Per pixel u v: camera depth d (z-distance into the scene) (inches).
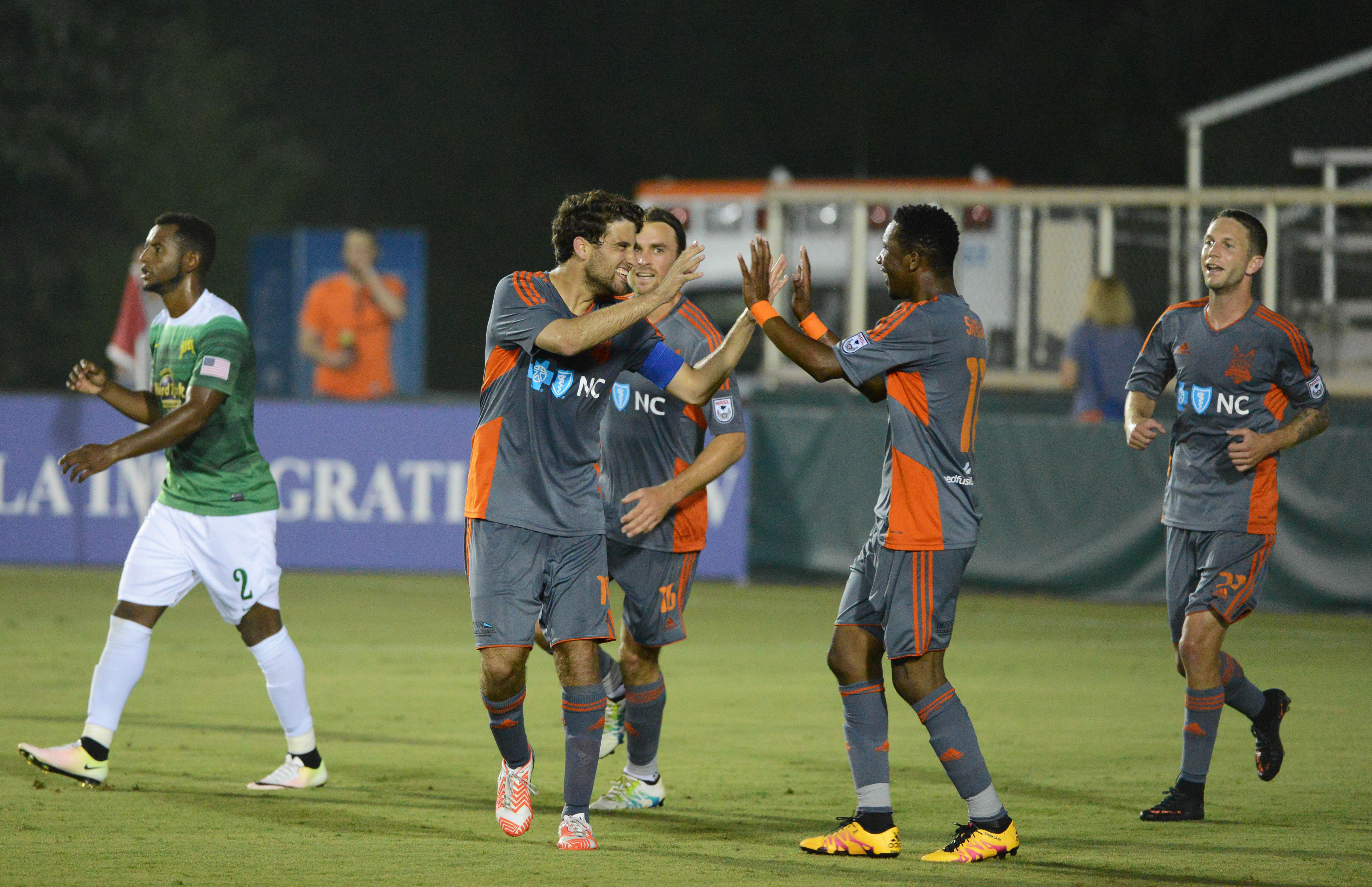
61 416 2028.8
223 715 1174.3
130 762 1000.9
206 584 929.5
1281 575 1802.4
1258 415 903.7
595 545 801.6
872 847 776.3
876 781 782.5
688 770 1003.9
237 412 924.6
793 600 1897.1
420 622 1699.1
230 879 721.0
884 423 1940.2
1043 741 1104.2
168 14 4704.7
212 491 924.0
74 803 881.5
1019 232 2429.9
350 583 1995.6
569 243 789.9
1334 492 1777.8
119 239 4483.3
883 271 808.3
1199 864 763.4
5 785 925.8
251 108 5634.8
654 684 892.6
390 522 2016.5
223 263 4618.6
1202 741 870.4
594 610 795.4
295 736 927.0
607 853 780.6
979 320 794.8
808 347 798.5
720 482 2010.3
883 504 798.5
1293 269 2440.9
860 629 800.9
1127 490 1866.4
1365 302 2409.0
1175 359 926.4
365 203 5930.1
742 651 1537.9
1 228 4382.4
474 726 1141.7
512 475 788.6
